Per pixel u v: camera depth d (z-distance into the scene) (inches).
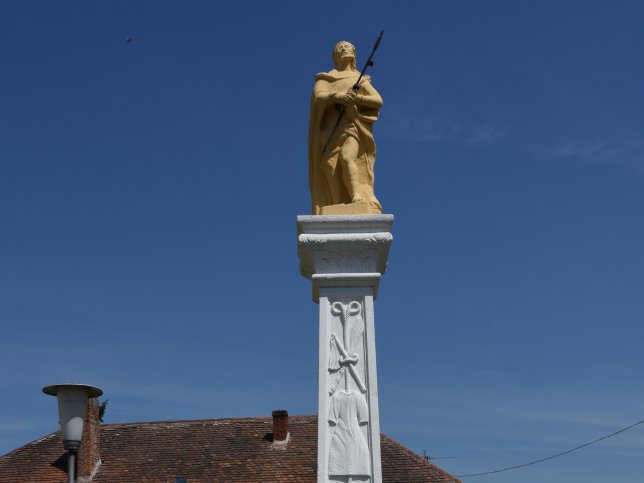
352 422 336.8
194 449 1112.2
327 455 333.1
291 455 1079.6
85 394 491.8
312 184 396.8
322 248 361.1
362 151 388.5
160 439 1138.7
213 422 1163.9
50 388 491.2
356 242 361.1
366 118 389.4
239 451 1099.3
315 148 394.3
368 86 394.6
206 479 1050.7
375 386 342.3
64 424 486.0
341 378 344.8
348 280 357.7
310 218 363.6
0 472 1073.5
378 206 379.2
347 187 381.4
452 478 1018.7
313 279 357.7
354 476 329.7
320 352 348.8
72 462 484.1
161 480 1058.1
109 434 1154.0
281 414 1113.4
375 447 333.1
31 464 1083.3
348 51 406.9
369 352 347.9
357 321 353.4
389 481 1017.5
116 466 1093.1
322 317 354.3
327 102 389.7
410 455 1064.2
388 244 362.0
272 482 1028.5
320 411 339.6
